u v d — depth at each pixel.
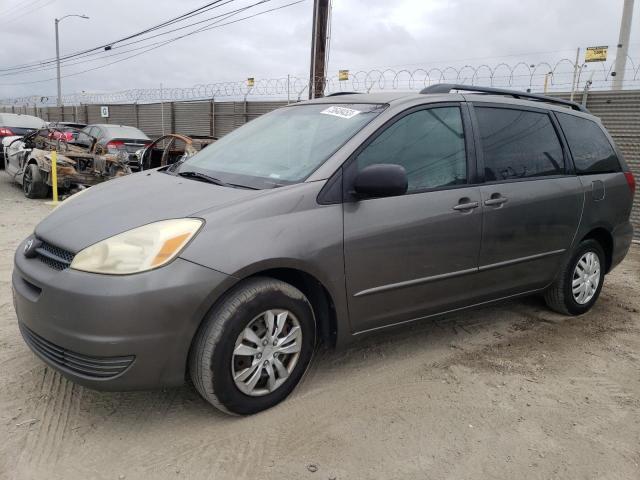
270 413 3.05
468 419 3.09
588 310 4.95
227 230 2.75
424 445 2.83
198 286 2.62
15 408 3.00
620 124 8.43
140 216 2.86
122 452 2.68
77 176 10.33
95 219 2.95
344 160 3.17
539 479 2.61
